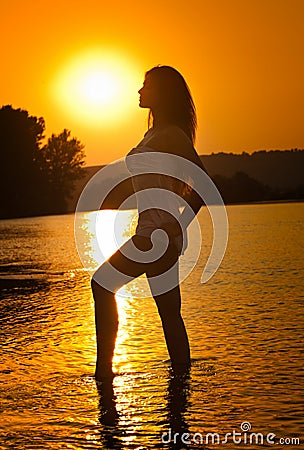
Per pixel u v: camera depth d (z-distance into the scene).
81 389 6.88
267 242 25.05
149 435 5.57
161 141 7.54
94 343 8.97
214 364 7.65
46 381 7.18
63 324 10.31
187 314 10.73
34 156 89.19
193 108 7.90
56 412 6.18
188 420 5.89
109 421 5.91
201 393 6.62
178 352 7.65
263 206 64.50
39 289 14.38
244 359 7.84
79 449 5.32
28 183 89.00
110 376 7.30
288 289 13.21
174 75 7.81
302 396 6.46
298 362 7.66
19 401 6.52
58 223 50.47
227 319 10.23
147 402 6.39
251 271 16.39
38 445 5.40
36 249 25.47
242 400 6.38
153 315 10.95
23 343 9.03
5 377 7.37
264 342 8.67
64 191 93.69
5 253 23.86
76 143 93.25
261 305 11.41
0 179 87.06
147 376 7.25
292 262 18.17
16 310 11.63
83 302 12.48
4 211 87.25
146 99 7.82
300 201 79.44
